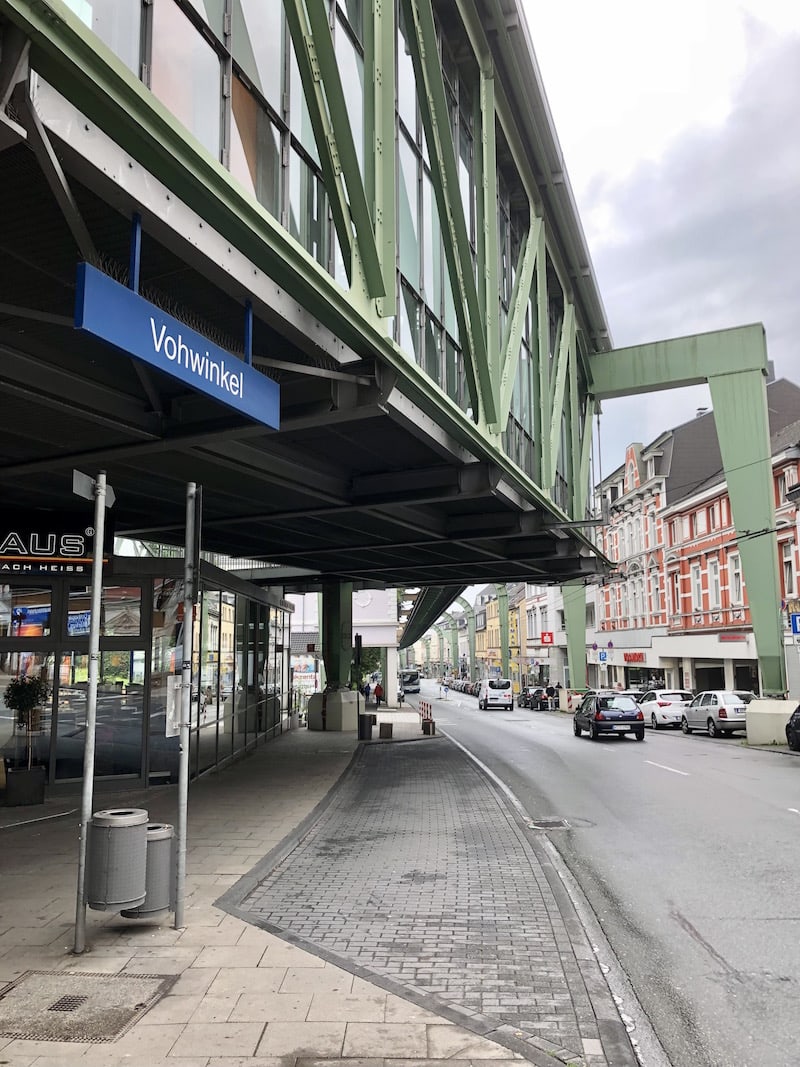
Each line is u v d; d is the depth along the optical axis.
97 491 5.82
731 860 8.71
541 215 18.55
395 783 15.43
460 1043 4.21
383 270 8.95
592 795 13.77
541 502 16.64
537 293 18.22
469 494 13.14
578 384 25.36
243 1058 4.03
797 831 10.24
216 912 6.53
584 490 23.92
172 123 5.19
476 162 14.39
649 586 46.97
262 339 8.40
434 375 12.71
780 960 5.65
